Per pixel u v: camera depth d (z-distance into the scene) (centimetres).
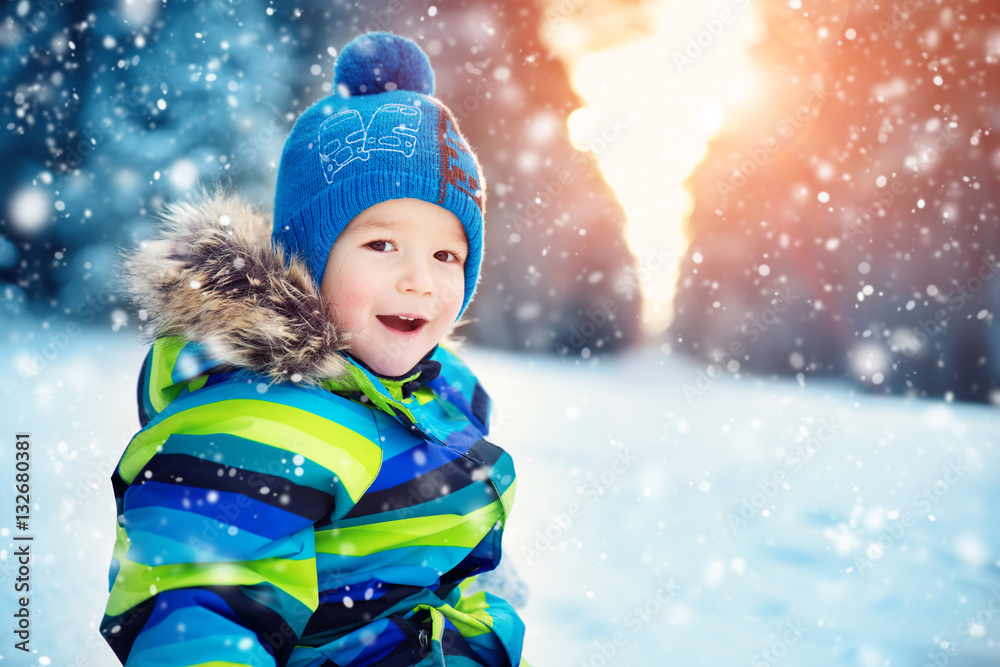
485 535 110
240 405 87
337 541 90
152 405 101
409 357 106
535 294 869
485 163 824
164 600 75
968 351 625
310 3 664
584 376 676
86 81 607
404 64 116
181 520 78
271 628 78
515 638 108
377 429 96
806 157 688
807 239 707
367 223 104
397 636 93
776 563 208
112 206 604
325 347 94
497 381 596
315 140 109
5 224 604
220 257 93
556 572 194
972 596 187
